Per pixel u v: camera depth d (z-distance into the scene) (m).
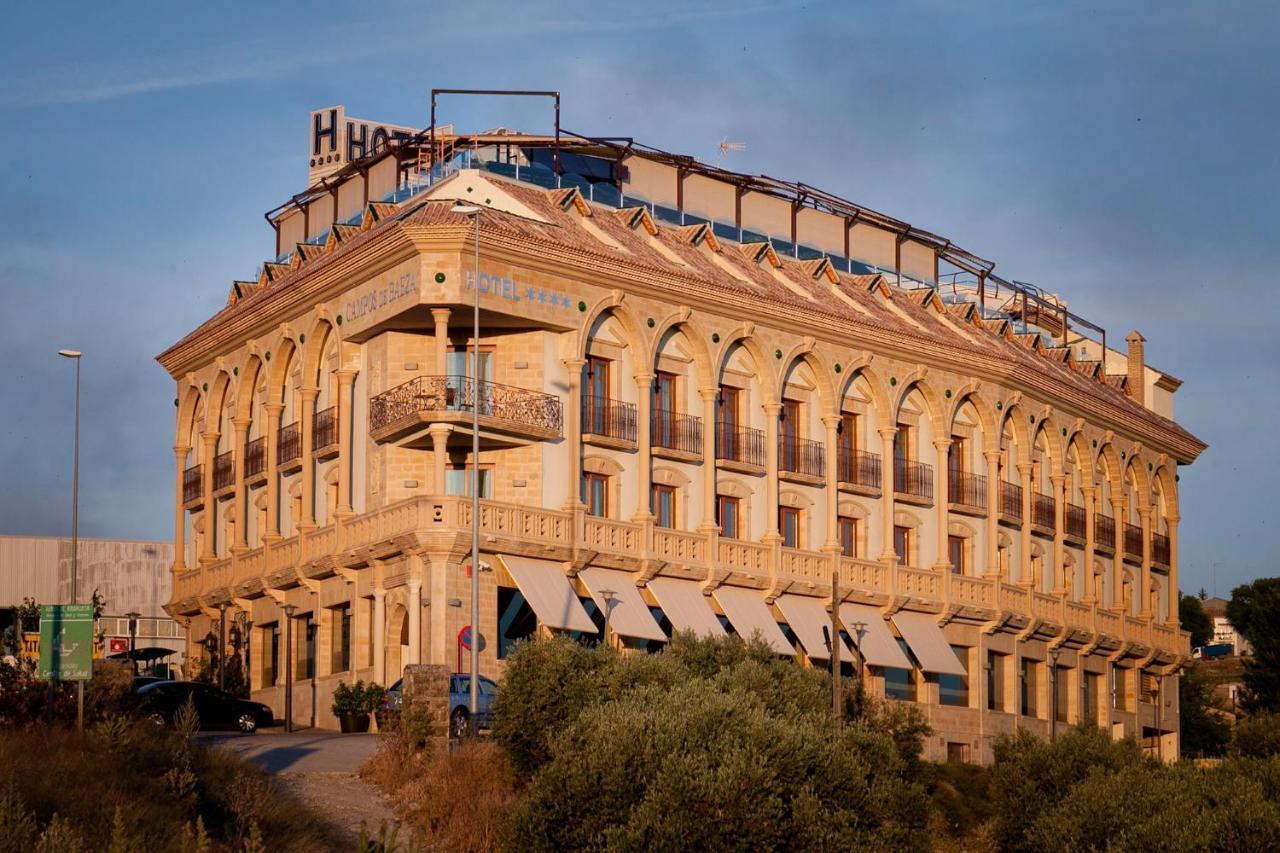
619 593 68.56
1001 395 84.12
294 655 73.88
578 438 68.56
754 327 74.56
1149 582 96.56
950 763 66.62
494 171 77.44
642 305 70.94
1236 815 54.97
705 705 49.56
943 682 80.69
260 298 76.75
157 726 51.38
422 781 51.44
